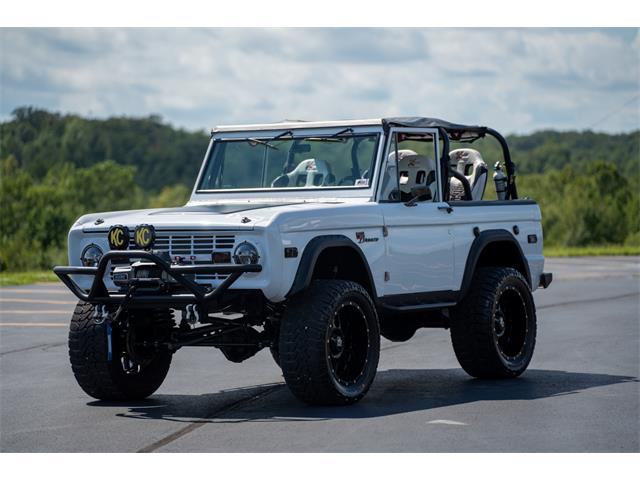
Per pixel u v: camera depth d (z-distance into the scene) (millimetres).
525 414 8078
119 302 8227
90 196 110750
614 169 71375
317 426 7613
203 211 8594
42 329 14742
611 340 13133
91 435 7457
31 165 143625
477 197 10992
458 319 10086
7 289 21578
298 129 9680
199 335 9023
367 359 8656
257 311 8500
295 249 8133
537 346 12641
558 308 17594
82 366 8828
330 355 8344
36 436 7445
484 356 10023
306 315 8227
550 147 131750
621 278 25531
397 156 9453
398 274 9164
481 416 7988
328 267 9086
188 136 166500
